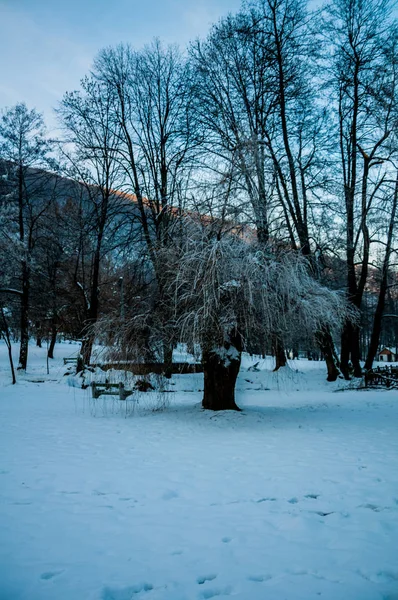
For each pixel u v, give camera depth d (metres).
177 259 10.91
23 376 22.98
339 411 12.50
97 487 5.50
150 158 21.61
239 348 11.57
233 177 11.63
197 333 9.67
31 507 4.78
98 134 23.06
